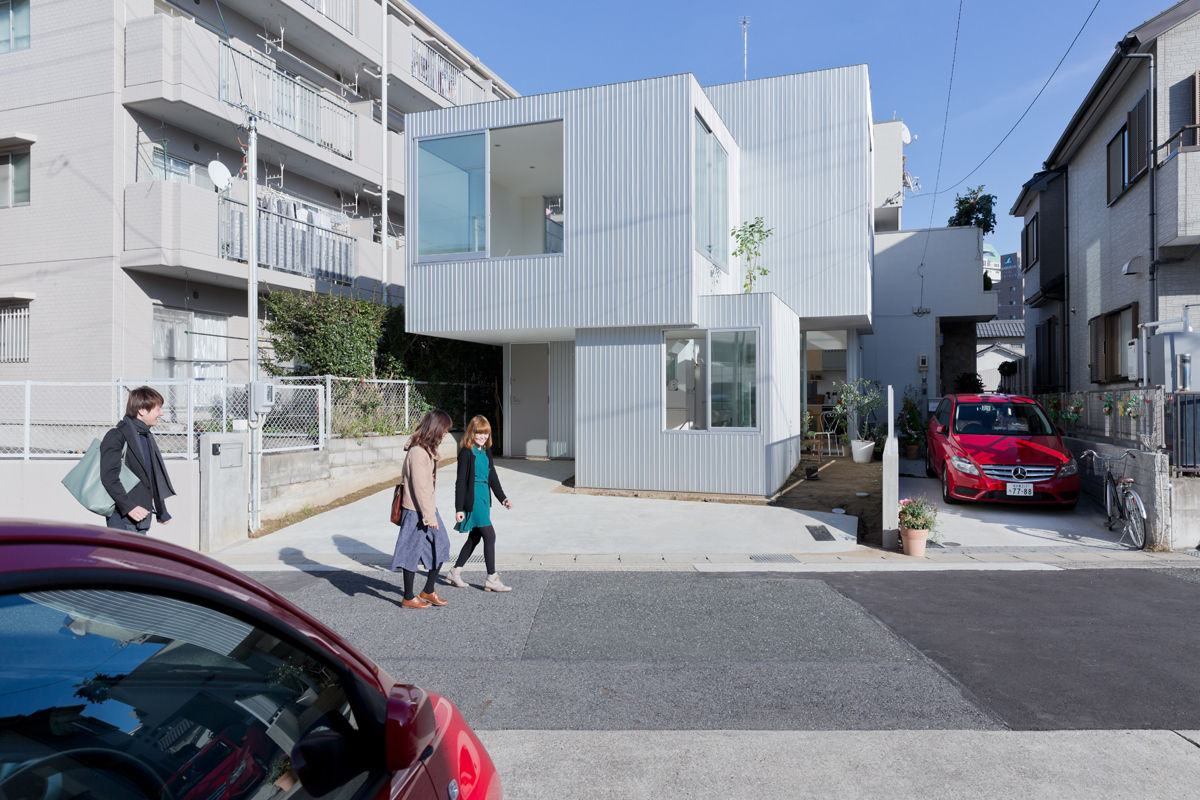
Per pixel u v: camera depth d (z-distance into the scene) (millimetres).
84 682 1126
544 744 3541
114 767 1110
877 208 23953
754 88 14547
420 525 5840
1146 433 8633
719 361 11180
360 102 17953
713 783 3164
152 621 1276
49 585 1085
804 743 3518
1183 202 10523
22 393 12055
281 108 14773
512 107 11938
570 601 6098
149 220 12125
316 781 1405
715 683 4297
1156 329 11320
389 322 13641
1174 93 11289
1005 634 5109
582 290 11562
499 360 16859
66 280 12453
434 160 12438
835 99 14062
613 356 11656
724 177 13492
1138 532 8125
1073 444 11617
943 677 4332
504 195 15477
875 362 20766
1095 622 5363
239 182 14805
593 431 11727
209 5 14781
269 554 8180
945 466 10570
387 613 5793
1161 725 3668
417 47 20234
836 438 17141
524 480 12609
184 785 1184
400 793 1511
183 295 13453
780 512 10000
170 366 13258
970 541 8555
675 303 11016
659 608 5855
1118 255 13398
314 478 10531
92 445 5254
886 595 6184
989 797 3020
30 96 12789
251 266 9531
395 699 1637
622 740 3578
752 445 10906
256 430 9227
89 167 12414
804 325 16078
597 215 11492
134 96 12375
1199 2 11281
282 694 1465
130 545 1346
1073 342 16672
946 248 20391
